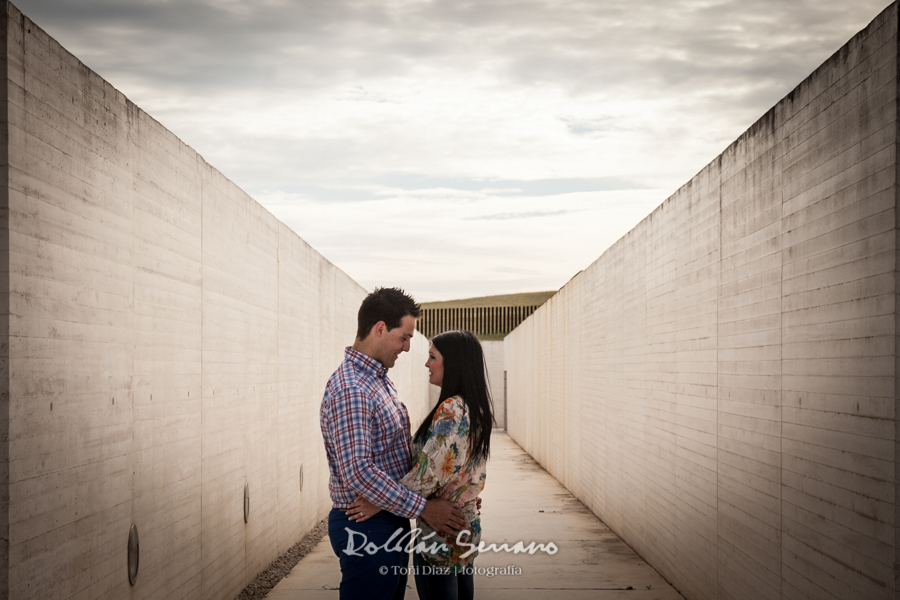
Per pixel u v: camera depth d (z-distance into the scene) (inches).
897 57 98.4
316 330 293.4
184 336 153.3
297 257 261.7
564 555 248.5
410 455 121.0
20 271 93.5
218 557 173.6
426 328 1296.8
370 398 113.7
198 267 162.4
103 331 116.3
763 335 144.0
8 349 90.4
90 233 112.7
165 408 141.9
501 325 1284.4
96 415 113.3
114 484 119.0
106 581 115.6
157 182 140.3
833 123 116.7
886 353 100.0
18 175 93.5
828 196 118.1
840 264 113.7
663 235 219.8
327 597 189.3
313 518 285.7
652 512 230.4
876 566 101.5
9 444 90.1
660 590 204.5
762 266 144.9
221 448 176.9
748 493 150.9
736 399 158.4
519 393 716.7
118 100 123.6
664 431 217.2
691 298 192.1
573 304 398.0
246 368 199.0
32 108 97.3
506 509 348.2
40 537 96.7
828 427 116.4
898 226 98.3
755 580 146.5
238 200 193.5
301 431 266.1
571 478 400.8
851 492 108.8
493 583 211.5
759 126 147.9
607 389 304.8
